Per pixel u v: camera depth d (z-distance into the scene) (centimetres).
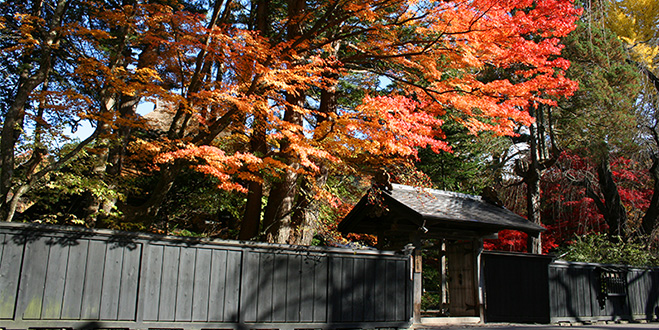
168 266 755
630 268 1426
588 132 1803
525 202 2209
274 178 1205
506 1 963
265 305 823
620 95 1709
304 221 1241
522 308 1168
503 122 1107
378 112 855
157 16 927
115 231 714
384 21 1233
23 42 916
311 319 863
